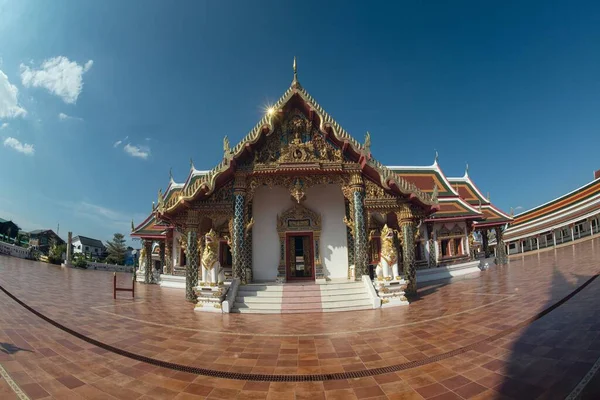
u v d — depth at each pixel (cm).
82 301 1446
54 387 531
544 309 942
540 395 458
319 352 709
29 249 4922
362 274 1400
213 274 1270
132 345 765
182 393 515
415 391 502
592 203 3788
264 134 1420
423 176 2748
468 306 1126
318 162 1420
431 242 2330
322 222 1639
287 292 1329
